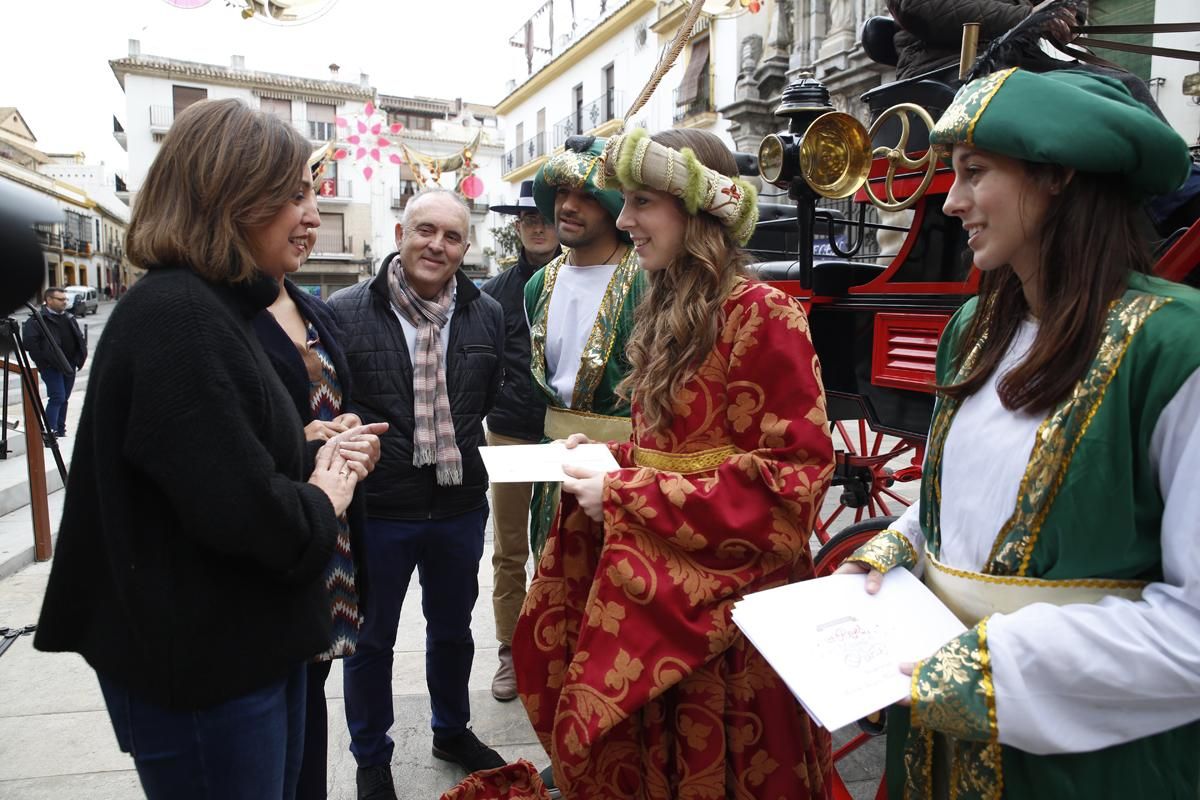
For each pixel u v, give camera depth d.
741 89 12.40
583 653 1.41
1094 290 0.99
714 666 1.42
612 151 1.50
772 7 11.95
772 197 7.68
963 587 1.11
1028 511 1.02
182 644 1.13
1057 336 1.00
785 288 2.75
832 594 1.20
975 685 0.97
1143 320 0.95
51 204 0.73
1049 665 0.94
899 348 2.34
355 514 1.72
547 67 23.06
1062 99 0.97
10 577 4.11
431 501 2.23
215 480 1.09
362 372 2.19
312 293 2.19
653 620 1.38
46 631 1.20
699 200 1.45
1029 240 1.05
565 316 2.26
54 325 8.05
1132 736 0.96
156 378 1.09
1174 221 1.91
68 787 2.32
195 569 1.15
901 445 3.30
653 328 1.59
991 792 1.06
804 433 1.38
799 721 1.49
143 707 1.17
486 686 2.94
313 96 31.91
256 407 1.18
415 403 2.20
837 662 1.08
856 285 2.66
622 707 1.35
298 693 1.42
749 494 1.38
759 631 1.13
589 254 2.26
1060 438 0.99
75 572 1.19
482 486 2.37
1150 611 0.93
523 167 25.92
